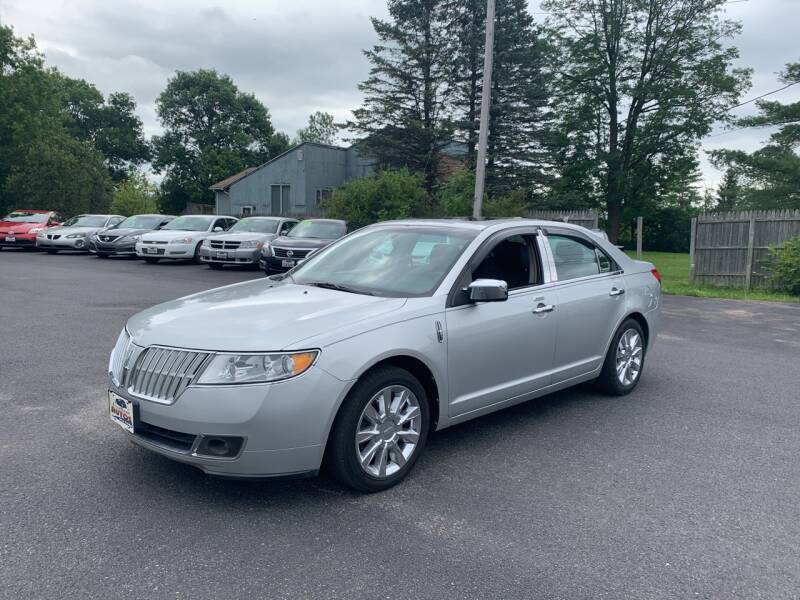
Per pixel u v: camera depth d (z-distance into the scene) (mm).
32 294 12117
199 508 3570
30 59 39344
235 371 3416
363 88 34344
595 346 5645
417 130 33312
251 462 3434
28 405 5309
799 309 12500
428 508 3660
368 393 3744
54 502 3586
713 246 16500
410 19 33594
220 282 14883
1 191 35688
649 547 3270
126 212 37656
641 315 6195
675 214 47406
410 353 3961
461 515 3580
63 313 9961
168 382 3518
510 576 2967
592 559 3139
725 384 6586
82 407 5277
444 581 2914
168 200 67062
